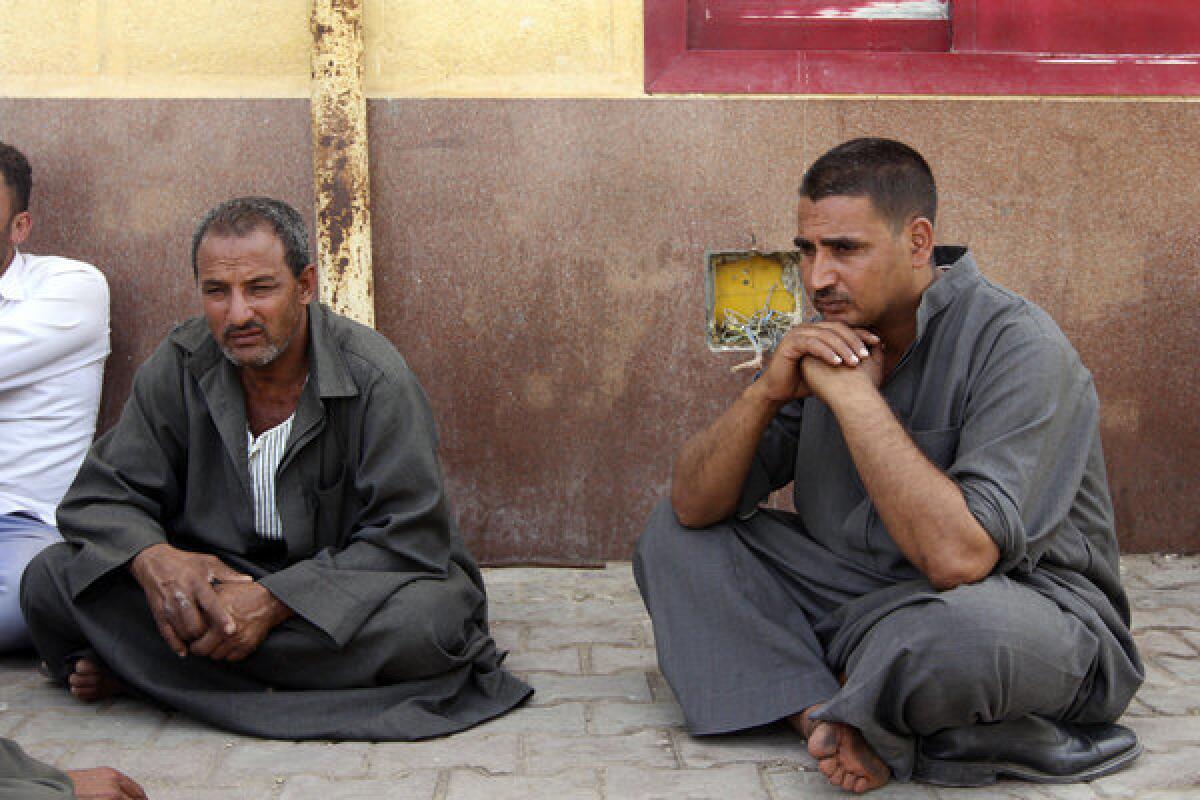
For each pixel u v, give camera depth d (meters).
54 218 4.09
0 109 4.05
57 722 2.95
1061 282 4.17
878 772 2.49
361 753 2.75
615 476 4.21
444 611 2.94
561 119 4.08
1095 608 2.65
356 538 2.97
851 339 2.60
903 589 2.66
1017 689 2.41
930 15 4.20
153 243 4.11
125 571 2.97
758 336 4.23
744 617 2.79
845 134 4.11
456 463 4.20
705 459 2.83
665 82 4.07
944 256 2.84
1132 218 4.16
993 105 4.11
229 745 2.80
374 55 4.07
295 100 4.06
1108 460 4.23
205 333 3.02
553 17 4.06
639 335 4.16
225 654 2.80
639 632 3.61
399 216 4.10
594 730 2.88
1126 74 4.12
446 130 4.08
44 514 3.72
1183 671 3.24
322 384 2.91
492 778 2.61
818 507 2.90
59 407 3.81
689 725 2.77
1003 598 2.42
